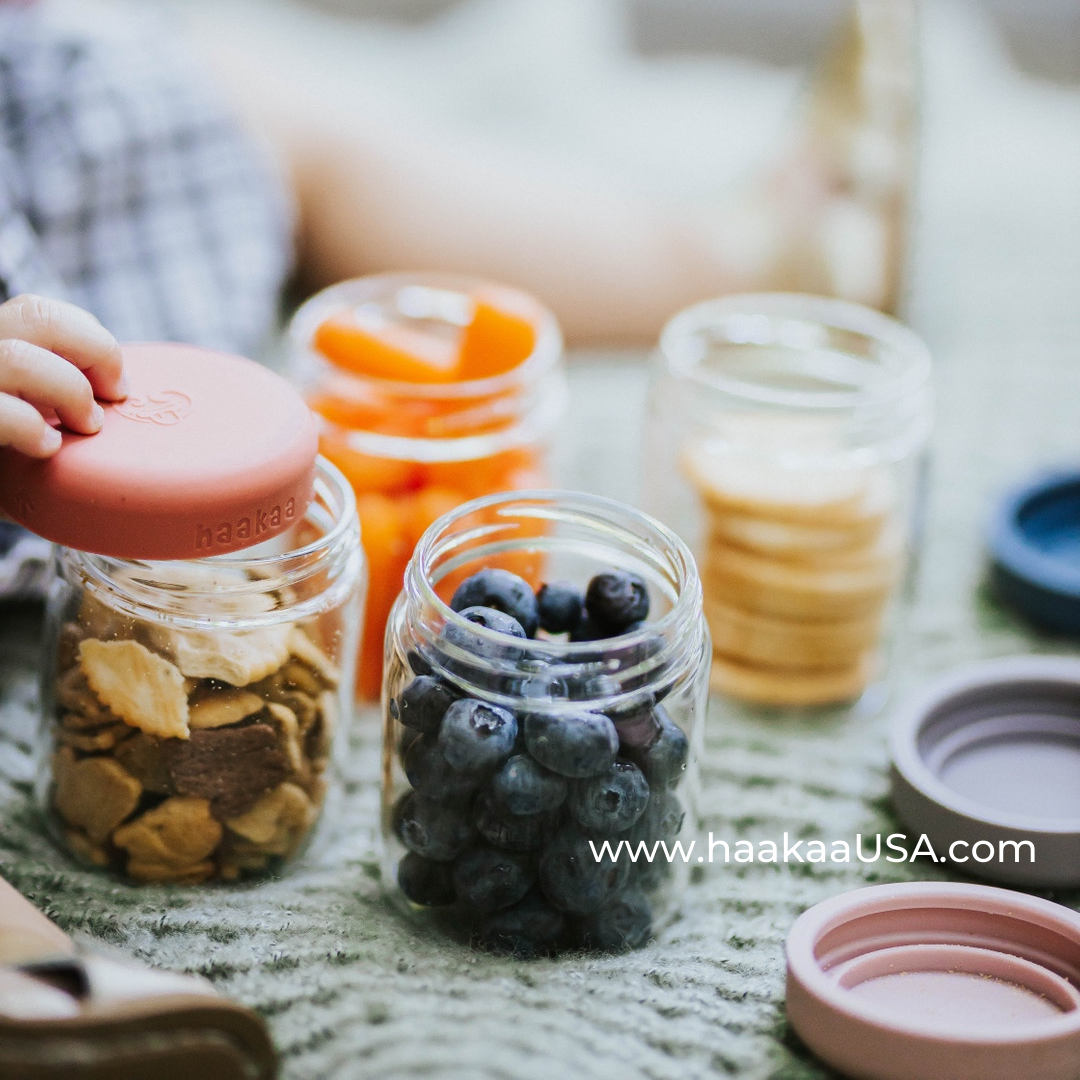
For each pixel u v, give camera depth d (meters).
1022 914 0.58
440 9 2.00
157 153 0.93
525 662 0.53
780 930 0.62
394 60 1.64
